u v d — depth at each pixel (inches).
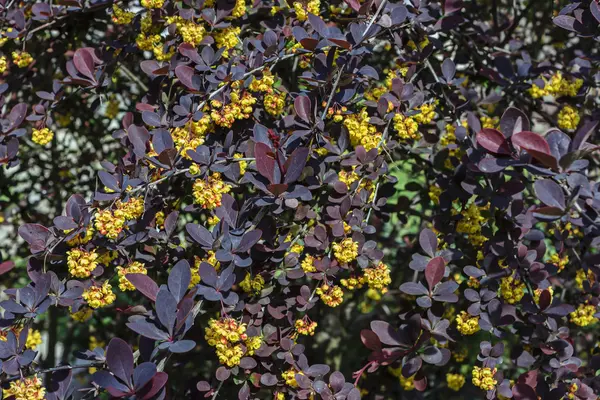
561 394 32.9
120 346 28.7
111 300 32.2
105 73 36.4
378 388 42.2
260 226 32.5
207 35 35.4
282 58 34.0
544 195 28.9
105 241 32.5
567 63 40.3
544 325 34.0
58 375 31.6
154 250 34.1
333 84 33.6
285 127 34.4
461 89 37.6
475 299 33.5
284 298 34.3
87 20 40.5
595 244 34.8
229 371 32.7
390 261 48.4
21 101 43.4
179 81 35.2
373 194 34.1
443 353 33.3
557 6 44.4
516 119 30.2
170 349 29.0
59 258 32.5
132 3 40.2
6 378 31.1
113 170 34.2
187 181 36.1
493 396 33.0
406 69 35.5
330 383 32.5
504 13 47.5
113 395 28.6
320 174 33.7
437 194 37.2
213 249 31.4
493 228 35.1
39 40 40.9
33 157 46.7
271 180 31.0
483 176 34.0
